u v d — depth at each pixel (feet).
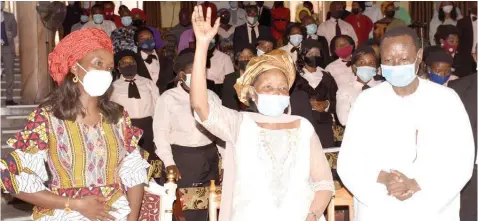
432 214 12.41
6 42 31.42
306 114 18.33
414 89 12.75
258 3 41.01
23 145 10.24
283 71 10.95
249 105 11.37
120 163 10.94
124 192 11.06
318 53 21.06
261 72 10.89
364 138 12.75
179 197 15.11
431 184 12.36
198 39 10.25
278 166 10.78
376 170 12.60
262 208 10.66
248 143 10.82
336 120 21.33
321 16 52.85
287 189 10.78
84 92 10.63
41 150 10.26
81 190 10.48
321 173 11.25
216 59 28.09
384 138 12.64
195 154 18.02
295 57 28.07
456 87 15.67
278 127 11.05
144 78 22.44
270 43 25.21
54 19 33.94
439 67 18.79
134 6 49.80
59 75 10.49
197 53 10.28
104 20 37.83
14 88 35.65
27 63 33.63
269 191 10.71
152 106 22.17
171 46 35.50
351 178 12.69
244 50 21.83
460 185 12.40
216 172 18.48
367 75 20.30
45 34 33.88
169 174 13.47
